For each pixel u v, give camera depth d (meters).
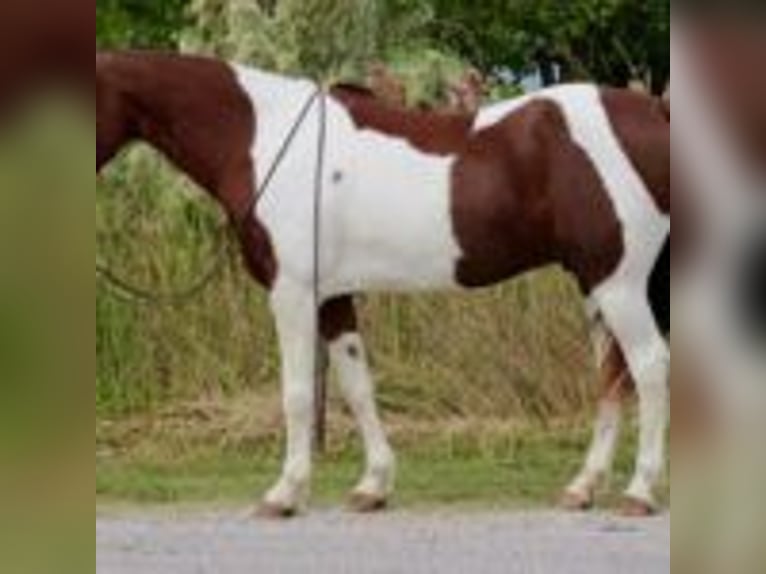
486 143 8.64
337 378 9.32
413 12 14.49
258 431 11.17
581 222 8.49
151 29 18.19
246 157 8.60
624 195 8.43
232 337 11.81
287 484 8.66
